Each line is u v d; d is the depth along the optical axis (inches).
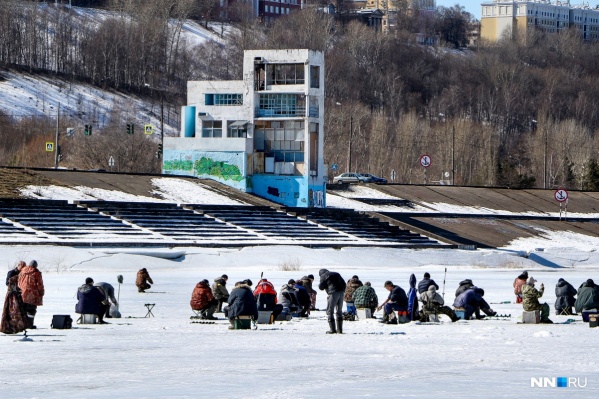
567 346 2303.2
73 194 6722.4
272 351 2209.6
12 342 2372.0
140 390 1696.6
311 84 7677.2
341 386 1728.6
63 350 2229.3
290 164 7642.7
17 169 6909.5
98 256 5231.3
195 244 5994.1
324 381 1786.4
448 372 1887.3
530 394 1642.5
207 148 7819.9
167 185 7416.3
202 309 2950.3
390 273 5393.7
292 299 3085.6
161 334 2564.0
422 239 7185.0
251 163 7746.1
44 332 2596.0
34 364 2009.1
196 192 7367.1
